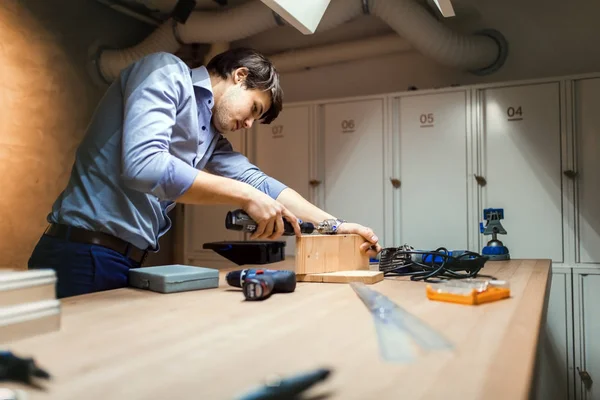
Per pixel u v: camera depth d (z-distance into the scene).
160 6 3.06
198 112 1.23
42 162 2.66
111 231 1.15
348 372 0.42
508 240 2.21
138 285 0.96
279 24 2.64
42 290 0.58
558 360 2.10
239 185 1.00
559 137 2.14
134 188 0.96
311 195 2.60
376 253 1.25
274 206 1.01
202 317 0.66
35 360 0.44
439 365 0.43
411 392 0.37
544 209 2.16
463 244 2.29
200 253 2.92
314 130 2.60
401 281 1.03
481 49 2.46
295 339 0.53
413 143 2.39
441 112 2.34
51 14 2.71
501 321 0.60
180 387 0.39
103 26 3.02
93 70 2.95
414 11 2.34
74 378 0.41
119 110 1.15
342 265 1.13
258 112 1.30
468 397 0.36
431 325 0.58
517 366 0.43
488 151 2.25
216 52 2.97
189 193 0.96
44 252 1.17
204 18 2.75
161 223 1.29
